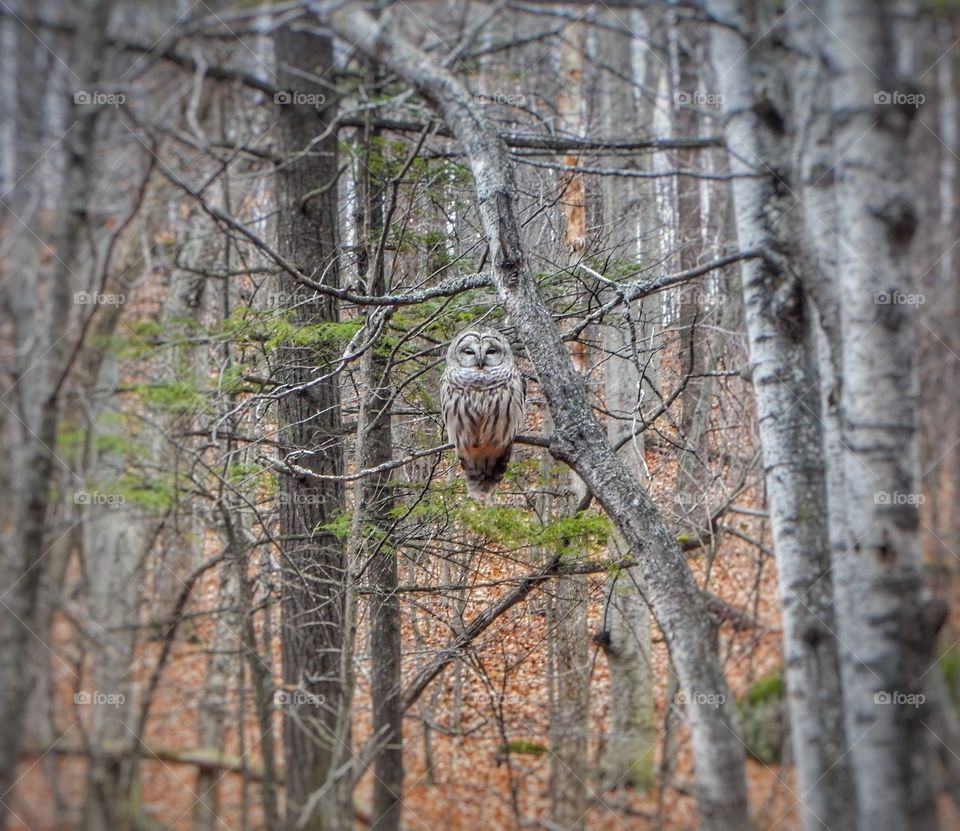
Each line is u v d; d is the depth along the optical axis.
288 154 9.16
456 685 9.14
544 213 8.98
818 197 5.54
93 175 8.04
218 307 10.96
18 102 9.49
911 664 4.76
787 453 5.74
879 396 4.86
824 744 5.33
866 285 4.89
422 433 9.60
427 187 8.73
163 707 9.21
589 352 9.59
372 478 8.45
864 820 4.77
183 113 10.81
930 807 4.69
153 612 9.51
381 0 9.59
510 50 12.73
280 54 9.80
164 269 10.27
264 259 10.02
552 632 8.89
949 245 13.78
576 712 8.58
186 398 8.17
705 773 5.27
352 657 7.12
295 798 7.48
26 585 6.34
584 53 11.45
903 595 4.78
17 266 8.43
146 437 9.23
